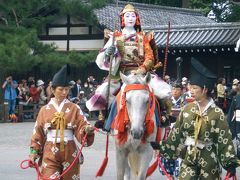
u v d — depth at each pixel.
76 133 10.39
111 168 17.98
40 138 10.47
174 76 42.81
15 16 38.66
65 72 10.43
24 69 35.78
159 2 69.50
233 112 15.91
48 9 40.53
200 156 9.52
